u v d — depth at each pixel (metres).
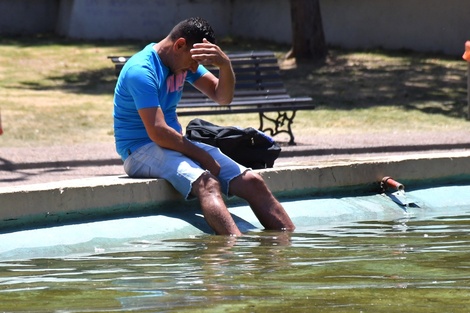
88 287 13.16
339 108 50.12
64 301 12.25
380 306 11.70
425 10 71.31
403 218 20.22
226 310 11.52
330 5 77.25
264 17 83.88
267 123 44.84
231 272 14.12
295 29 69.69
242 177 18.91
